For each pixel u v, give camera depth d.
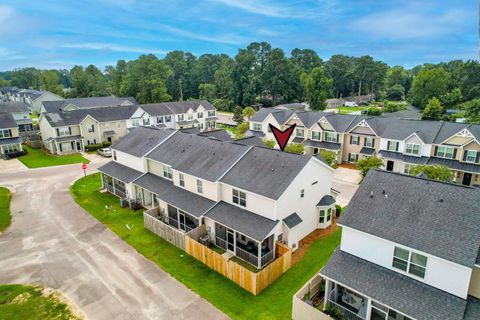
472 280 14.05
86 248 23.83
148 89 98.88
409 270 15.30
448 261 13.77
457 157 36.09
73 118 55.50
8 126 51.16
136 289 19.11
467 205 15.39
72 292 18.92
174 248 23.70
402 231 15.66
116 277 20.28
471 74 93.19
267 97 116.38
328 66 140.50
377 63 140.75
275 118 53.00
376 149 43.62
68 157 51.31
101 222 28.16
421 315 13.48
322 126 48.16
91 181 39.09
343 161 47.53
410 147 39.19
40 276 20.48
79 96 111.75
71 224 27.81
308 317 15.97
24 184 38.31
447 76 92.81
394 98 140.75
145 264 21.70
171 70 124.94
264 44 133.38
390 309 15.59
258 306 17.62
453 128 37.81
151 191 28.95
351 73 138.50
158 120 65.94
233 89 109.94
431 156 38.00
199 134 34.75
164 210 27.84
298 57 140.00
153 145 33.19
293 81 111.88
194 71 134.00
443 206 15.85
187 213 24.67
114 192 34.50
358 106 124.44
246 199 23.00
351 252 17.41
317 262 21.80
